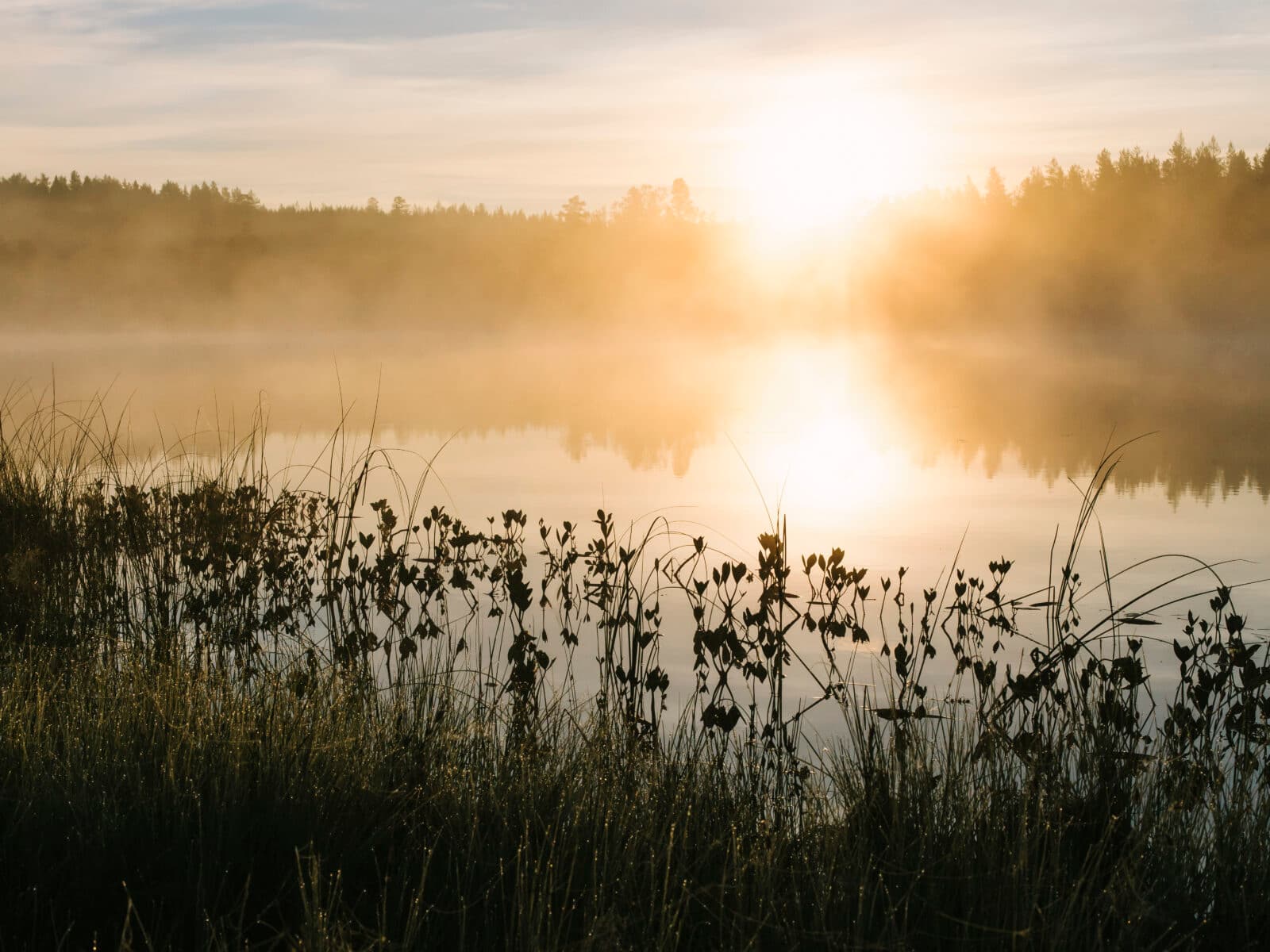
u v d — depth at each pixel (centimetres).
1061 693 369
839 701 391
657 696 475
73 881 255
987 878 260
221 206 12719
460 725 375
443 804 301
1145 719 404
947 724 380
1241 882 271
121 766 302
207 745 313
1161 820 289
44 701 349
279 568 523
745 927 246
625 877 256
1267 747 346
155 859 264
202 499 587
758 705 462
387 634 471
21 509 559
